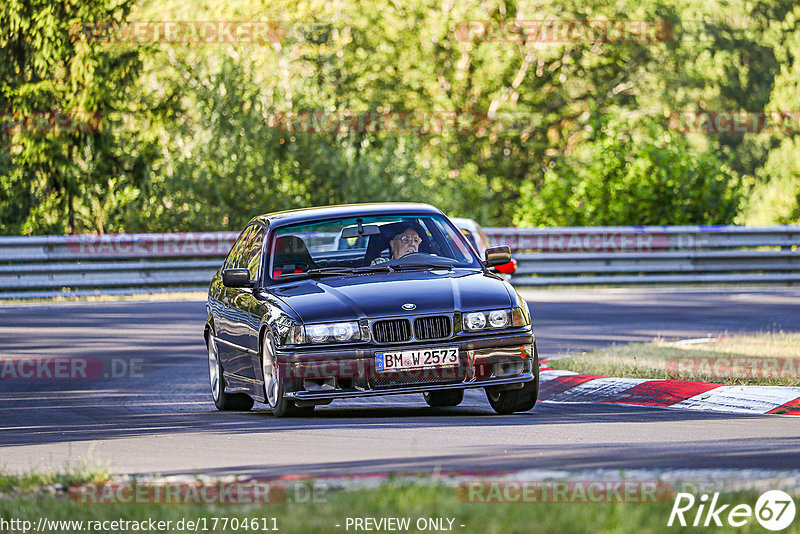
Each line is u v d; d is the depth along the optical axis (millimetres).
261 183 101688
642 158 96250
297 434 26516
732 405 31594
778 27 175250
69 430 30000
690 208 95875
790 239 83250
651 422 27953
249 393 32500
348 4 144125
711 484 17734
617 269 81812
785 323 55656
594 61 154000
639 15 156125
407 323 28828
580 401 34094
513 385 29469
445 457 22156
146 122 106188
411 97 145375
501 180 152250
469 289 29953
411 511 15820
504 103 150250
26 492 19141
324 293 29922
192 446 25281
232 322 33312
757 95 172375
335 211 33938
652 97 159875
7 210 102312
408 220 33469
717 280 81812
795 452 22422
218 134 102625
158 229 98875
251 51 125250
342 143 109375
